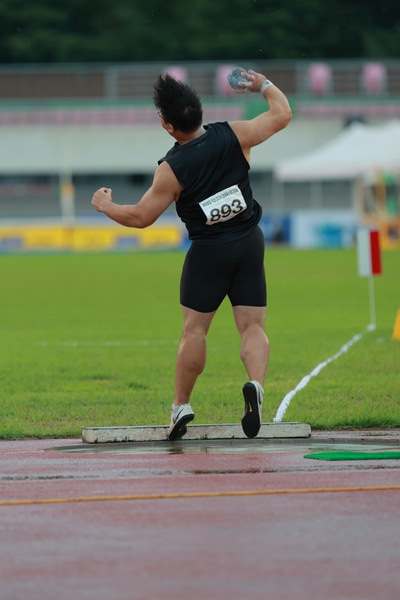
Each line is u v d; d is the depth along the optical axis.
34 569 12.20
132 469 18.19
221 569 12.10
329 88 185.75
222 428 21.61
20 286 81.81
